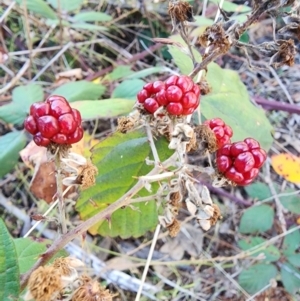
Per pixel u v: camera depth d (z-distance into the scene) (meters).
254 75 0.21
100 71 0.19
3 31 0.21
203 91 0.11
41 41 0.20
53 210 0.16
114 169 0.11
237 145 0.08
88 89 0.16
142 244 0.16
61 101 0.08
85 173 0.08
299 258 0.16
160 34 0.21
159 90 0.09
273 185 0.18
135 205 0.12
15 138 0.15
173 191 0.08
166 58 0.21
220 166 0.08
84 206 0.12
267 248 0.16
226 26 0.09
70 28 0.20
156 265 0.16
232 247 0.17
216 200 0.18
